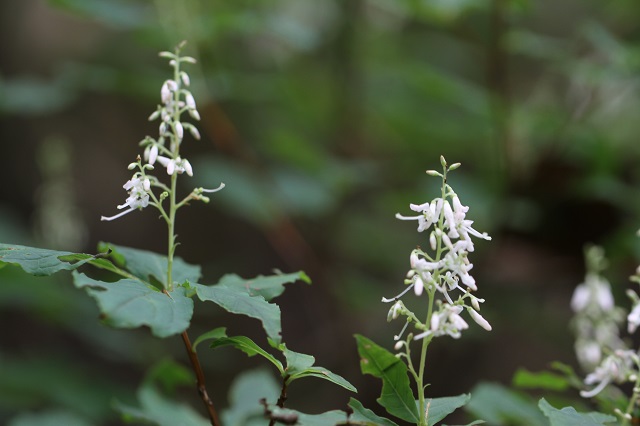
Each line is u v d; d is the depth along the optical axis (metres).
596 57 5.53
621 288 5.48
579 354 3.19
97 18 4.85
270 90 5.86
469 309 1.96
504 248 5.66
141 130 8.37
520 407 2.99
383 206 6.45
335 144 6.67
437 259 1.98
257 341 7.62
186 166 2.21
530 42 4.99
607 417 2.10
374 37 6.62
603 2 6.33
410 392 2.11
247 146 6.64
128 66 6.90
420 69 5.26
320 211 5.61
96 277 6.45
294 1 6.98
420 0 4.96
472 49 6.50
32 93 5.32
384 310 6.40
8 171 7.74
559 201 5.44
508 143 5.34
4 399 5.33
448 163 6.57
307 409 6.96
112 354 6.57
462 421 6.31
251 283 2.37
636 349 5.41
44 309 5.81
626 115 6.36
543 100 6.67
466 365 6.79
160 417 3.17
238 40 6.75
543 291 6.15
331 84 6.52
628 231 5.11
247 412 3.21
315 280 6.16
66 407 5.32
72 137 8.20
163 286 2.34
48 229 6.27
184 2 5.04
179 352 6.58
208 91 5.29
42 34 7.64
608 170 5.28
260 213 5.42
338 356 6.19
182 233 8.44
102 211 8.38
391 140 7.03
